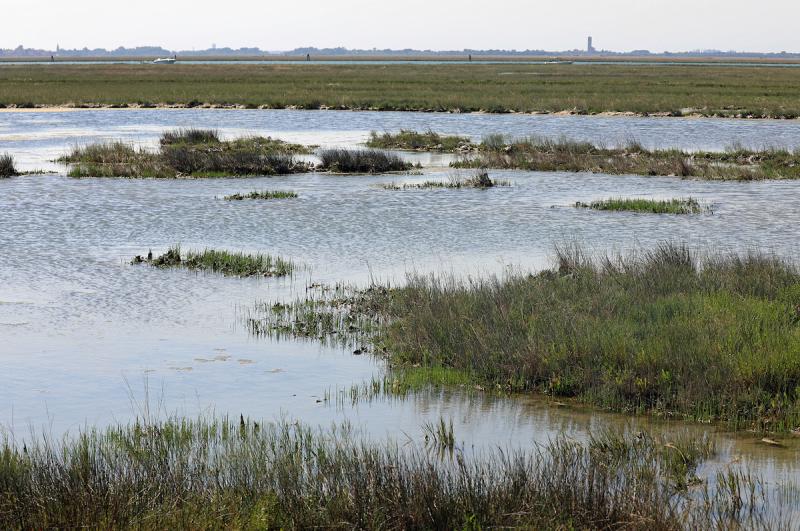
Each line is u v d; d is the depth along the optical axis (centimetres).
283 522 703
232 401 1055
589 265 1622
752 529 690
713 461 855
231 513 703
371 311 1470
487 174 3133
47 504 716
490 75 12444
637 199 2741
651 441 894
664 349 1104
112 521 689
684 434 929
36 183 3048
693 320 1217
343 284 1662
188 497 736
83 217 2383
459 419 990
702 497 764
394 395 1078
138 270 1777
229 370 1180
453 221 2344
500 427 961
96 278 1705
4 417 998
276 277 1725
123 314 1459
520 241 2070
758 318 1214
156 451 856
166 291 1611
